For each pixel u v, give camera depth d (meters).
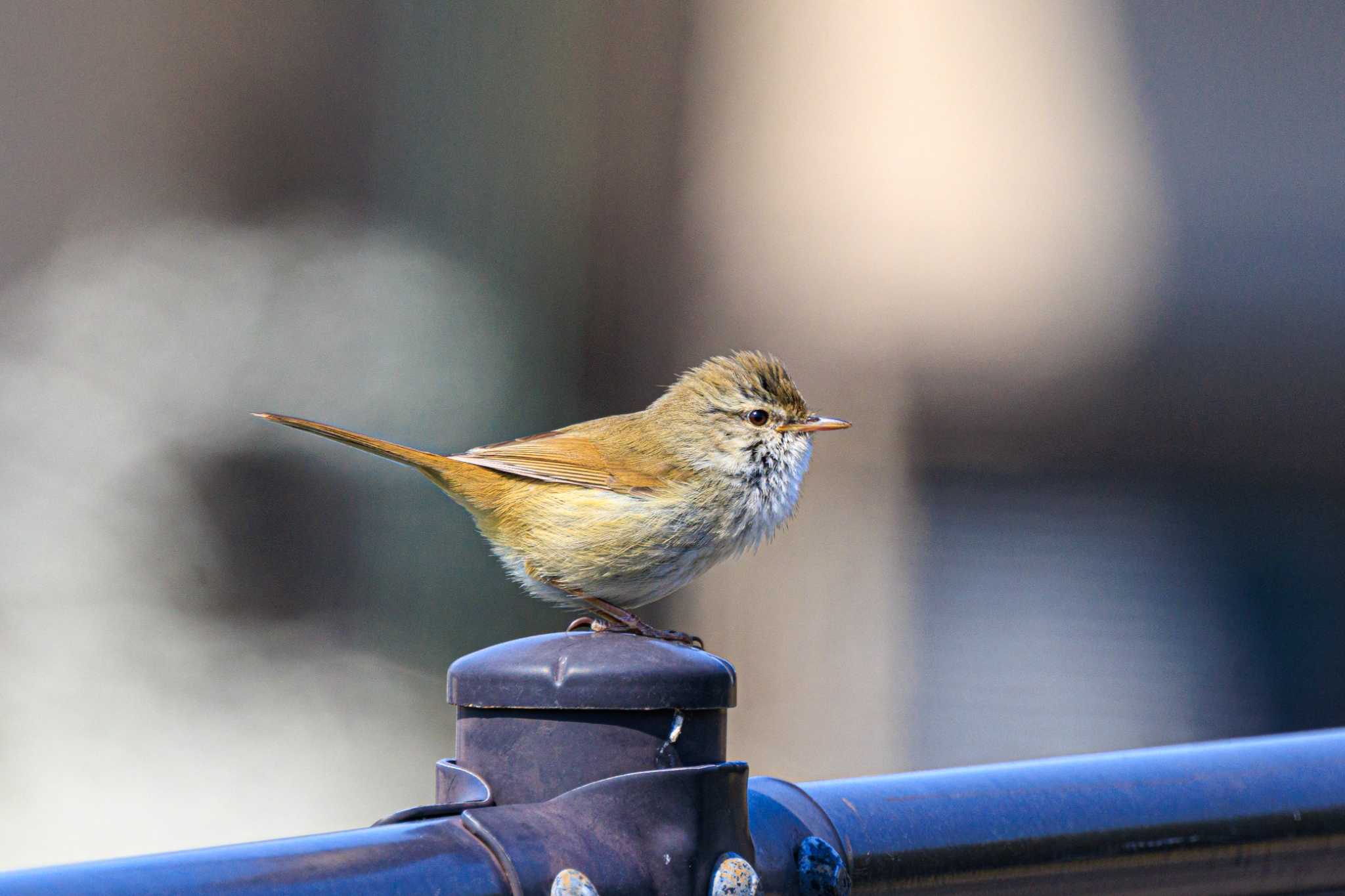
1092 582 14.88
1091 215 27.80
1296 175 28.75
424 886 2.10
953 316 25.69
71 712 10.95
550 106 20.03
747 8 23.17
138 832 9.70
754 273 23.20
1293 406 26.25
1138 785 3.11
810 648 12.94
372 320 16.53
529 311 18.78
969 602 13.98
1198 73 28.78
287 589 12.87
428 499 14.53
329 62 18.27
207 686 11.45
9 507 13.14
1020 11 27.59
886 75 25.55
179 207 16.94
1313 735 3.48
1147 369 27.06
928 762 10.68
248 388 15.09
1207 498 20.34
